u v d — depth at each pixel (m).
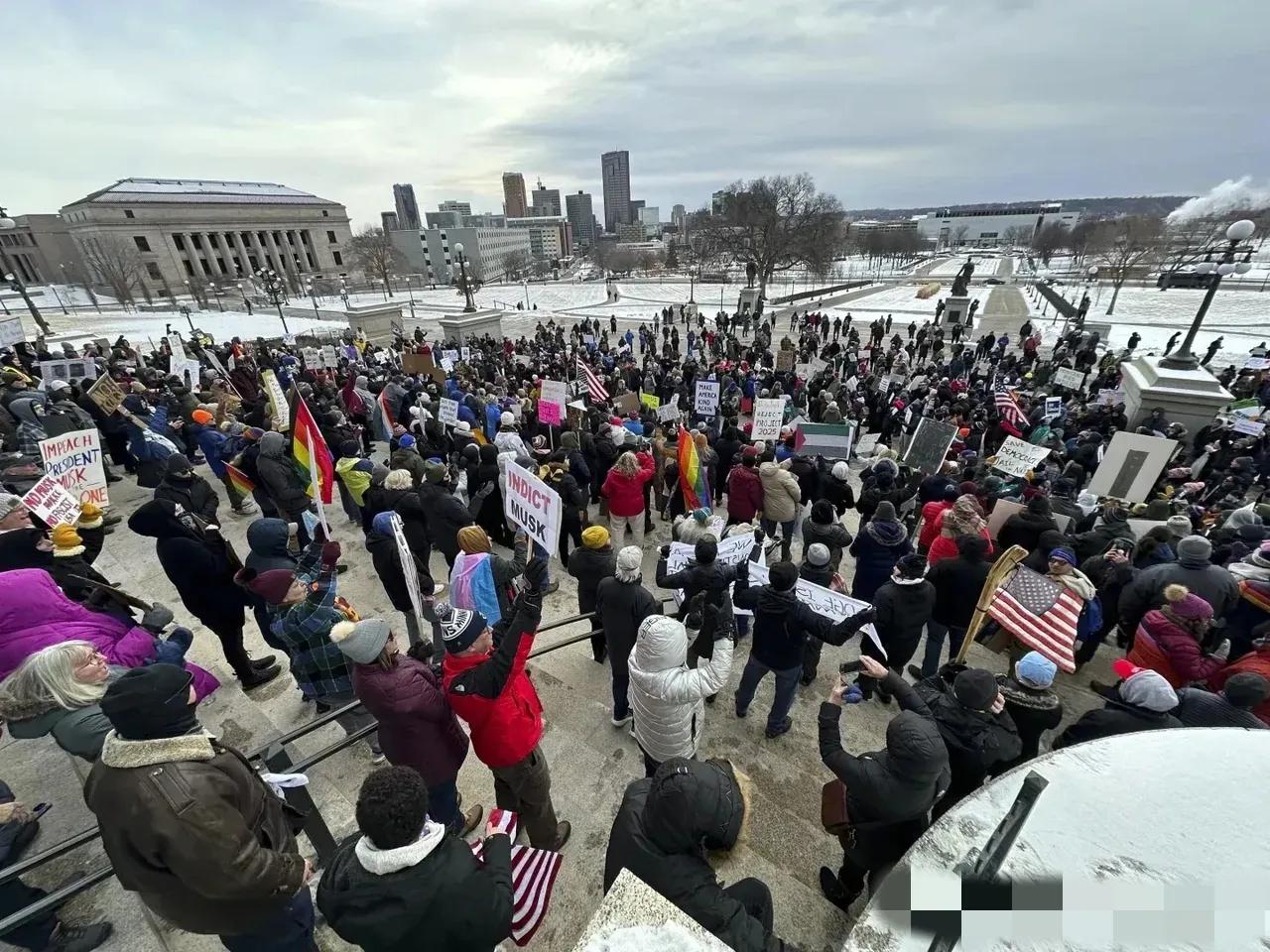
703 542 3.92
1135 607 4.71
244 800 2.11
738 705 4.46
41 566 4.24
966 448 11.34
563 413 10.20
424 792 1.78
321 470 5.95
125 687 1.86
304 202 96.25
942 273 86.12
